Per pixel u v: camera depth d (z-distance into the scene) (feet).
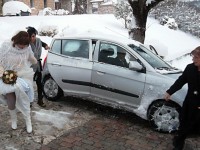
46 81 23.79
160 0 33.91
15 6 88.07
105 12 136.15
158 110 18.62
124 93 19.83
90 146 16.65
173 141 16.34
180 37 82.69
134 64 19.17
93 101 21.68
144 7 33.99
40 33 55.42
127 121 20.36
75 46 22.41
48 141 16.96
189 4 93.91
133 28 34.81
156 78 18.89
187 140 17.88
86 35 22.40
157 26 85.40
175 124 18.40
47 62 23.35
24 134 17.58
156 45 47.19
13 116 17.92
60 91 23.30
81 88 21.77
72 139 17.35
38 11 114.32
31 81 17.65
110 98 20.59
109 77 20.26
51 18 76.07
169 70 20.21
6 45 16.79
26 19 73.77
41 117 20.10
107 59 20.75
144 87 19.06
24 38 16.52
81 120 20.16
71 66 21.94
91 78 21.09
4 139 16.87
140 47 21.43
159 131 18.74
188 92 15.08
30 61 17.69
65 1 143.95
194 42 82.74
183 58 56.85
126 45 20.48
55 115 20.65
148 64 19.49
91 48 21.54
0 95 17.34
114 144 17.01
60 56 22.77
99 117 20.85
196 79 14.65
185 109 15.34
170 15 94.84
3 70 17.61
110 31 65.72
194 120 15.16
